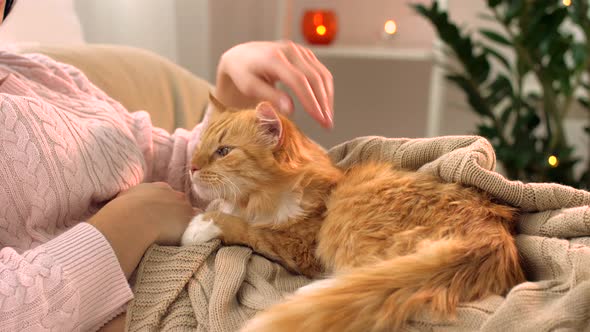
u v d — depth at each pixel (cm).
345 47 251
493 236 69
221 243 86
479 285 64
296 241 86
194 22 235
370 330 60
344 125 291
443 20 197
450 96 247
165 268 80
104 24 216
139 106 138
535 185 75
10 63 101
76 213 87
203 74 242
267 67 97
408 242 73
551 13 185
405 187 79
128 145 99
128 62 145
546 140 207
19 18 155
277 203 89
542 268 68
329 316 60
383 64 280
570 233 70
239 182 89
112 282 74
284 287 79
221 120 98
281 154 89
